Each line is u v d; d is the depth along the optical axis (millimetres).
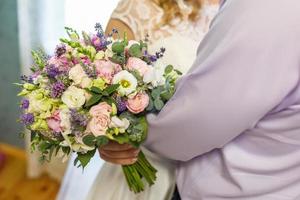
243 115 698
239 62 665
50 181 2076
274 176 781
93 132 754
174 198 979
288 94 680
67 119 750
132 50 813
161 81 814
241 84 675
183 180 892
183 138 788
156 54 845
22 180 2084
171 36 1018
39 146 825
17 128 2150
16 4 1796
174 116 759
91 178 1448
